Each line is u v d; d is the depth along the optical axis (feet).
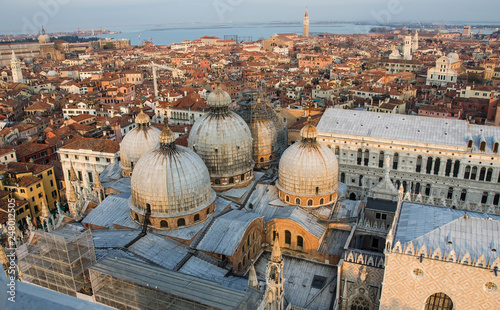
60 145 459.32
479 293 152.35
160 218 212.64
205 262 200.64
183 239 209.67
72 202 257.14
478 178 305.12
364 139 333.21
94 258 176.04
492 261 152.46
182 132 466.70
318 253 226.58
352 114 360.48
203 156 255.91
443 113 533.14
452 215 183.21
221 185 260.01
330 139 345.72
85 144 378.53
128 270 167.63
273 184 273.33
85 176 378.73
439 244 163.94
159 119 580.71
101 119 584.40
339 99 619.26
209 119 260.01
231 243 205.57
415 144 316.81
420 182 324.39
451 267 153.48
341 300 201.26
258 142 297.94
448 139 314.96
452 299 157.58
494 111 505.66
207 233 214.28
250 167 269.64
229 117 262.06
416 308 165.17
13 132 529.45
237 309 144.87
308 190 244.01
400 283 164.25
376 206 270.46
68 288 172.35
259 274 221.05
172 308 155.22
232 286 187.73
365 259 194.08
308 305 200.75
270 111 334.24
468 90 645.10
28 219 233.96
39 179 360.07
